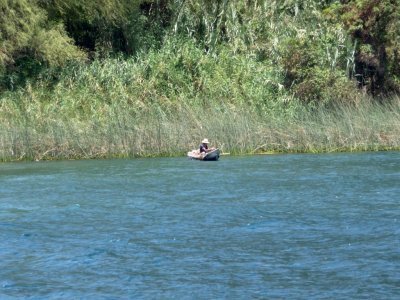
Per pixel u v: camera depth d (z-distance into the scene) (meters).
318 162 102.69
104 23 153.62
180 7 151.75
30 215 66.00
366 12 142.00
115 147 116.00
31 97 132.38
